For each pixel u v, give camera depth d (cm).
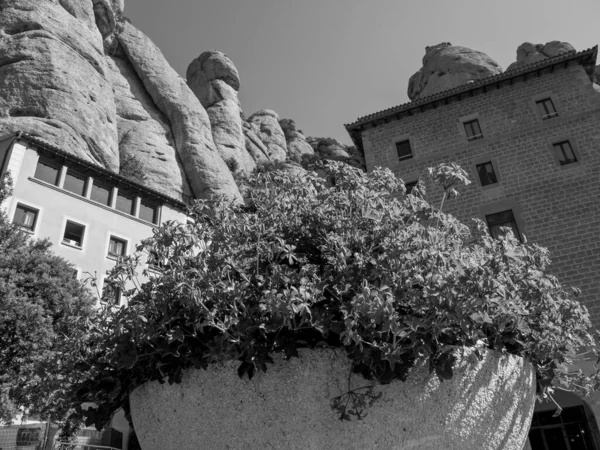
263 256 375
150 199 3027
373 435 306
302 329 337
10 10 3894
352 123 2208
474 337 321
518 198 1844
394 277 331
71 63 3822
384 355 295
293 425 313
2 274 1391
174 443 343
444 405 317
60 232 2455
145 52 5541
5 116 3209
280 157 7012
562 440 1742
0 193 2066
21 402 1244
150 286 378
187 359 342
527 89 2041
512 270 369
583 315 419
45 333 1296
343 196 397
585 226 1727
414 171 2028
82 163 2673
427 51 6166
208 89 6462
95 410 407
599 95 1934
